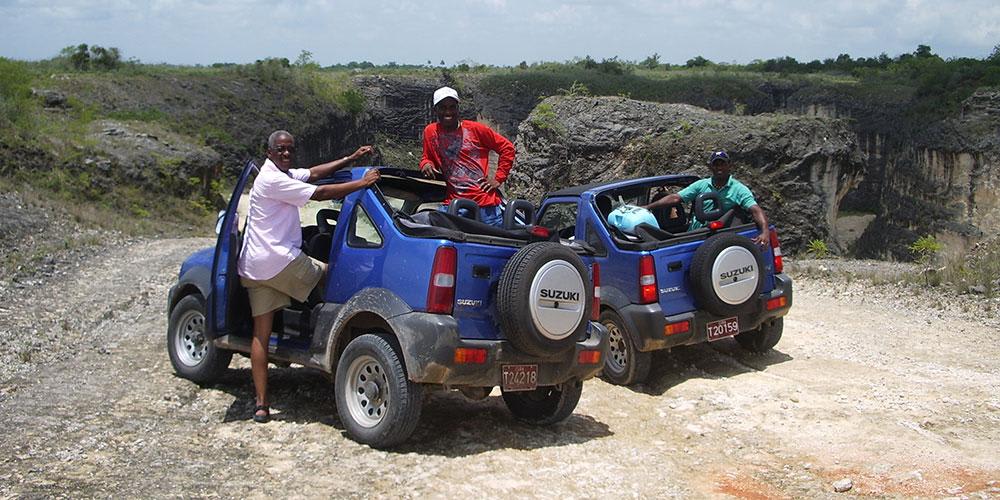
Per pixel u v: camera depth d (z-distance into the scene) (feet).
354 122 223.51
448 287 18.76
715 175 30.53
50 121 122.62
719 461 19.67
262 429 20.33
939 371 28.19
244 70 198.29
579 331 19.71
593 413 23.81
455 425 21.77
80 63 177.17
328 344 20.38
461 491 16.90
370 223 20.52
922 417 22.86
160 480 16.56
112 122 131.13
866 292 44.04
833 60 328.49
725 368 29.45
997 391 25.50
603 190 29.43
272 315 21.03
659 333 26.53
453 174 24.82
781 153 100.99
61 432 18.99
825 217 102.53
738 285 27.45
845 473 18.72
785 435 21.57
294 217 20.80
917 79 253.85
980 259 47.60
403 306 18.98
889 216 217.15
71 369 24.59
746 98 246.88
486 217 24.72
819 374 28.07
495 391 25.98
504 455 19.30
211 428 20.26
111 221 84.69
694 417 23.40
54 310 33.53
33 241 57.82
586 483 17.76
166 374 24.77
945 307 39.06
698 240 28.43
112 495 15.65
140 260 54.54
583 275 19.75
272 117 179.11
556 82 249.55
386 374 18.92
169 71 184.85
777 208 99.40
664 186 31.40
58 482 16.06
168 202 112.27
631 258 27.17
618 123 107.14
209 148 135.33
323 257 22.57
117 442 18.67
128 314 34.27
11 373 23.68
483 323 19.35
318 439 19.77
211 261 24.39
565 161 107.14
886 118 233.96
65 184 99.81
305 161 185.37
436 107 24.72
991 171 191.11
